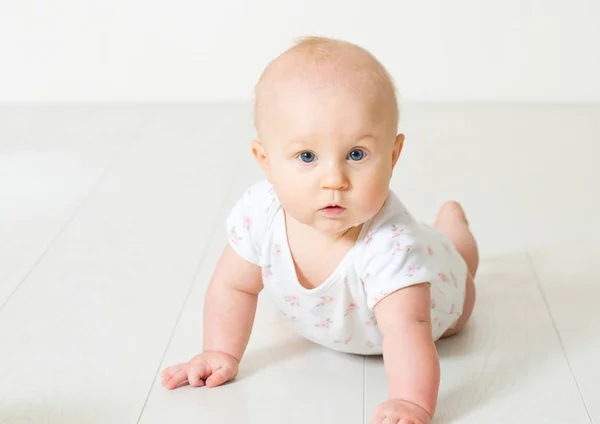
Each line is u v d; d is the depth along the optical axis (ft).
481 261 6.23
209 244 6.53
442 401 4.59
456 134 9.10
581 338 5.22
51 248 6.49
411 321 4.37
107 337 5.28
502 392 4.69
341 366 4.91
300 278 4.55
